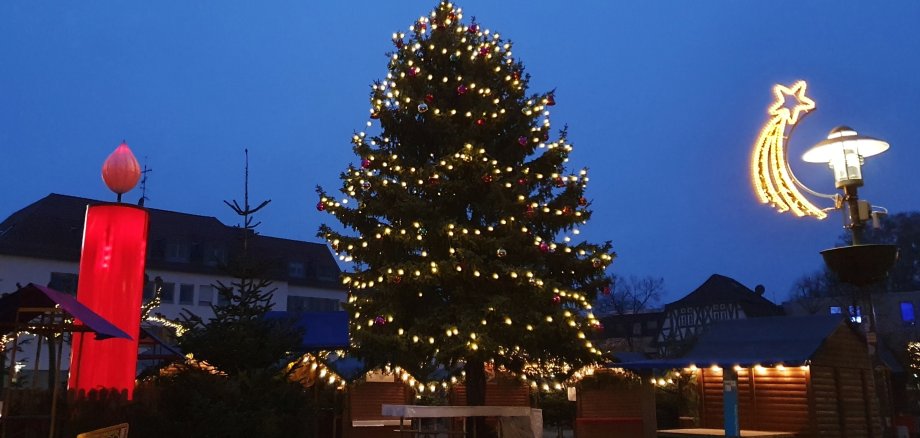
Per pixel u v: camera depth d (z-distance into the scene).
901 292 57.47
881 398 5.92
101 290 12.94
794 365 16.06
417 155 19.28
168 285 52.25
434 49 19.19
